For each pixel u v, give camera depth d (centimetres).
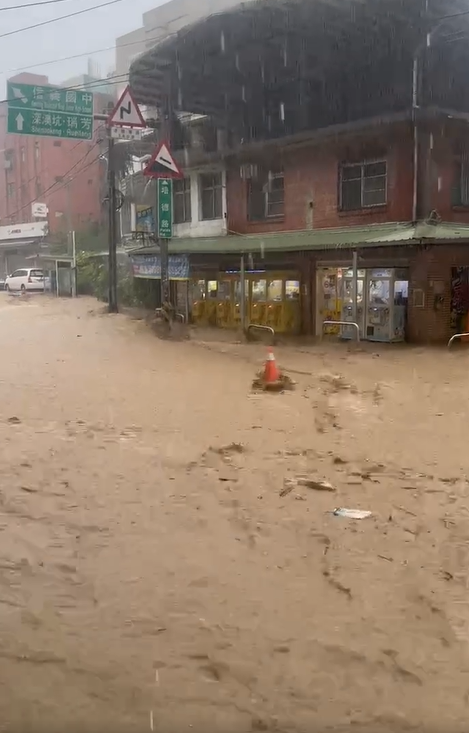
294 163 2245
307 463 786
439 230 1769
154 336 2075
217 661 384
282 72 2317
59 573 498
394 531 580
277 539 562
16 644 400
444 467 767
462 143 1975
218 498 663
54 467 765
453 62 2028
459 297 1944
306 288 2164
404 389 1237
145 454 820
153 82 2559
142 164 3397
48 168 5434
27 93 2062
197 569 505
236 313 2422
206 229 2677
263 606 449
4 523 596
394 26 1923
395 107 2047
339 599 459
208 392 1217
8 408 1080
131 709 341
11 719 332
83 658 386
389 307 1936
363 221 2044
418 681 367
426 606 450
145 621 428
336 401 1143
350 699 352
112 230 2795
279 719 335
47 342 1927
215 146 2689
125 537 566
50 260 4497
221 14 1992
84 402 1128
